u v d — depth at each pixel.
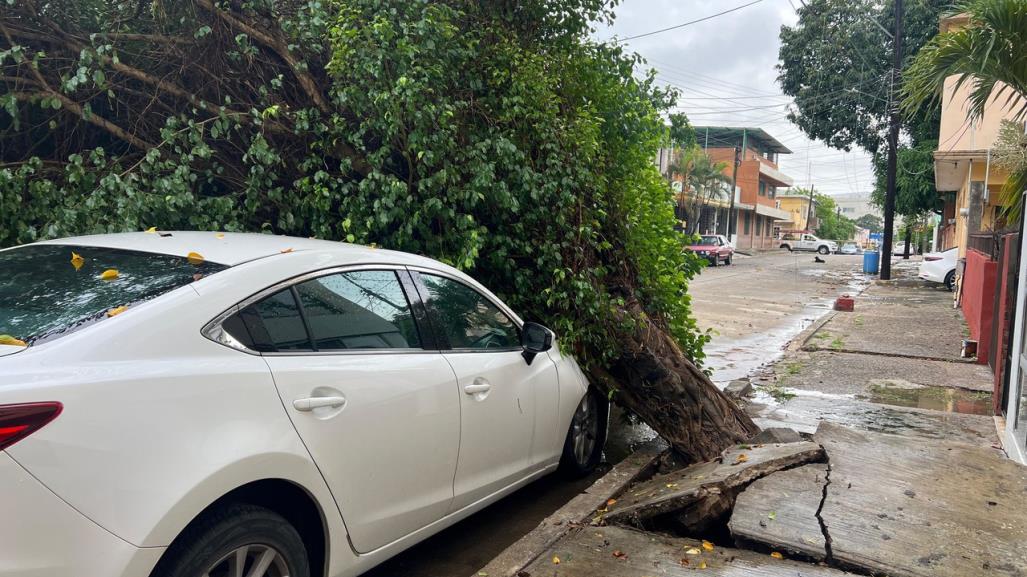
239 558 2.35
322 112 4.93
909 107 7.38
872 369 8.91
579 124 5.08
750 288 22.19
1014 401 5.22
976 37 6.67
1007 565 3.17
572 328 4.79
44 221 4.42
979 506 3.73
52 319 2.33
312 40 4.85
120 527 2.00
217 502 2.32
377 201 4.50
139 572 2.03
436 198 4.57
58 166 4.80
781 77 31.02
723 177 44.00
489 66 5.09
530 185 4.79
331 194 4.72
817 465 4.26
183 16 4.75
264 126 4.76
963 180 19.20
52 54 4.71
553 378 4.32
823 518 3.56
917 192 27.09
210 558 2.24
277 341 2.64
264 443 2.38
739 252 52.84
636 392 5.14
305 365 2.66
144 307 2.35
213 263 2.73
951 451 4.52
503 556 3.45
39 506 1.88
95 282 2.58
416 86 4.32
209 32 4.56
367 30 4.29
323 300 2.90
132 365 2.19
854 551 3.27
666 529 4.05
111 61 4.52
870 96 27.70
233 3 4.85
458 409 3.36
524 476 4.10
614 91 5.79
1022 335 5.12
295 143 5.03
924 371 8.77
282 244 3.18
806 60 29.70
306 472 2.54
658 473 5.00
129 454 2.06
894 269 34.28
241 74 4.96
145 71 4.91
